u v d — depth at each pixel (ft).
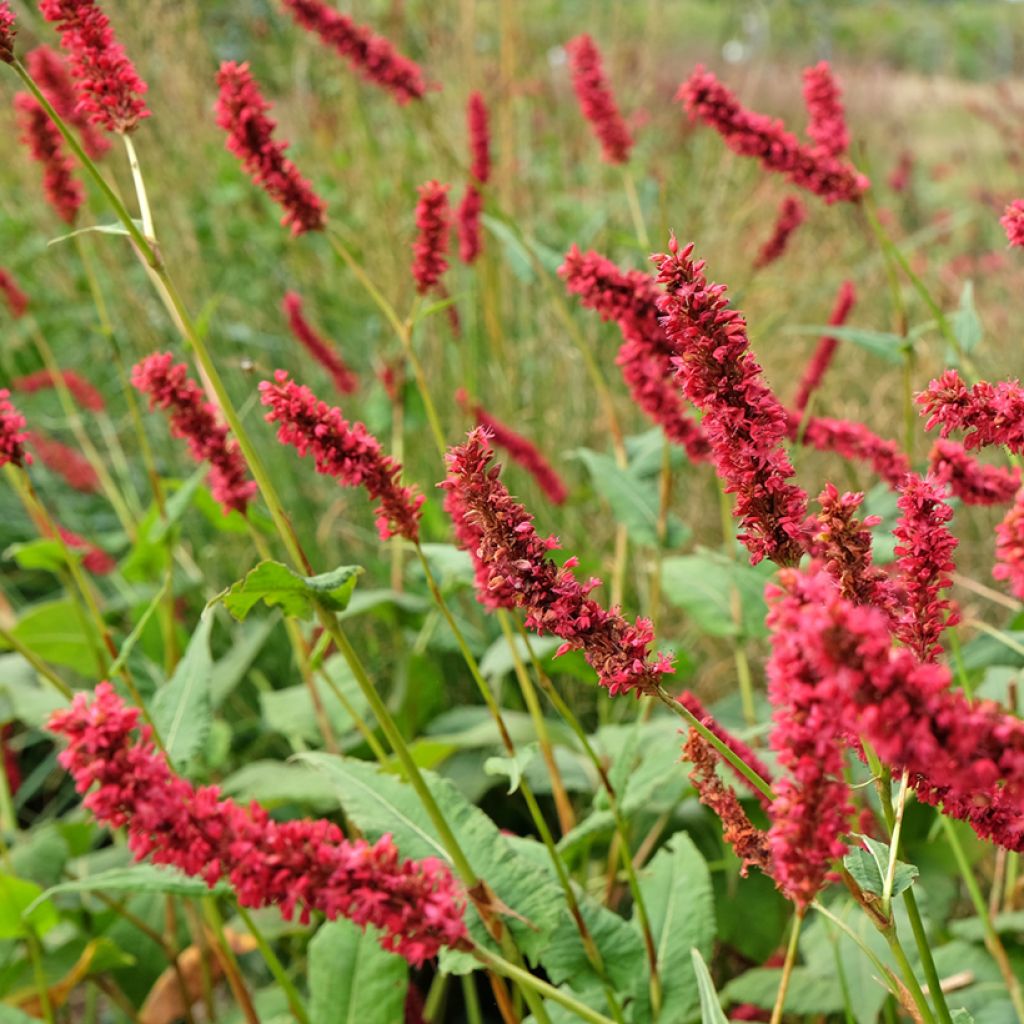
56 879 9.05
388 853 4.30
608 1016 6.57
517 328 16.15
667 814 8.70
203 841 4.09
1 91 16.07
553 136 20.80
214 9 20.08
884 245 8.34
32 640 10.44
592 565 10.22
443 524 10.80
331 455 5.54
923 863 8.35
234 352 16.76
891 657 3.08
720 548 12.59
